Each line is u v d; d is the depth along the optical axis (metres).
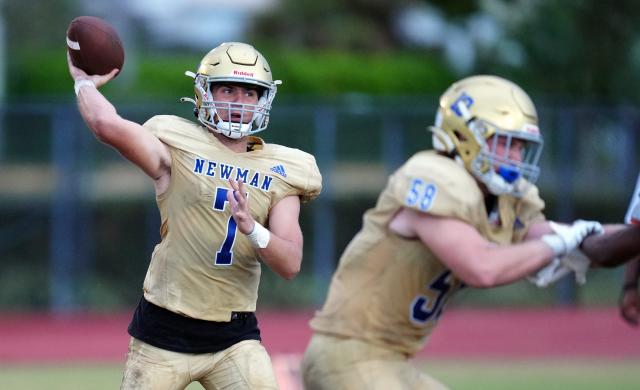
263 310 48.31
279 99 57.41
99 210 48.06
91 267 48.06
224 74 15.91
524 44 58.47
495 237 16.70
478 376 33.19
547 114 49.78
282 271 15.81
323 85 76.31
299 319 46.91
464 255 15.83
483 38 62.84
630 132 49.94
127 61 78.38
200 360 16.14
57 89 75.56
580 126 49.81
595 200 49.84
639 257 17.28
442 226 15.96
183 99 16.58
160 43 114.62
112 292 48.16
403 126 48.97
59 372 34.34
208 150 15.96
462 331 44.59
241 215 15.04
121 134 15.39
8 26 81.50
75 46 16.03
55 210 47.72
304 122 48.75
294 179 16.30
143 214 48.41
